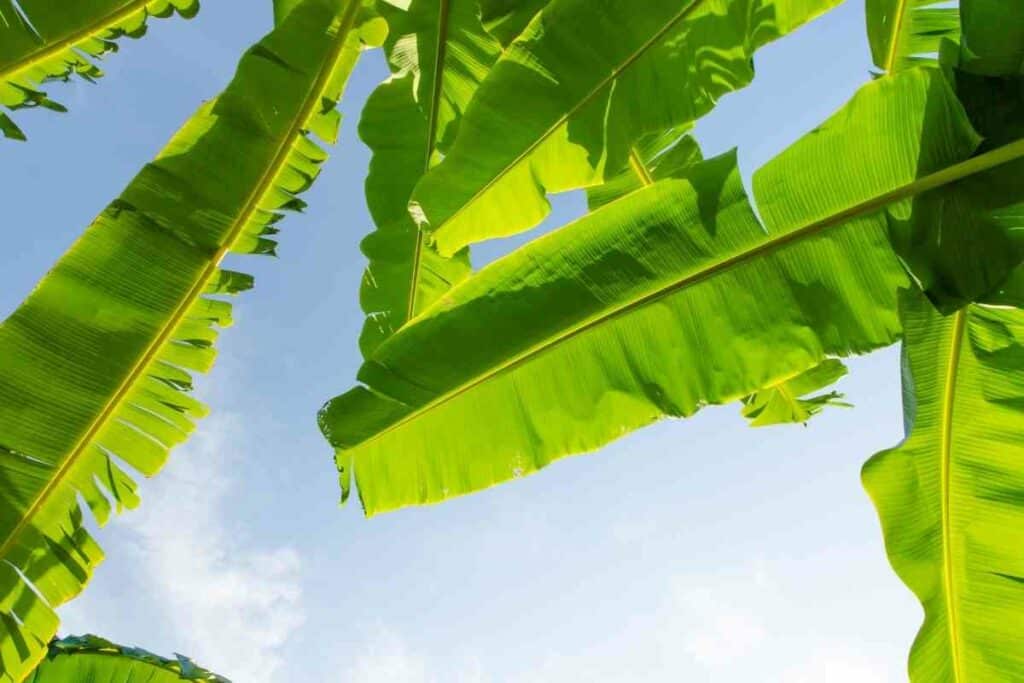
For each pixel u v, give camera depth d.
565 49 2.61
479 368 2.65
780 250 2.53
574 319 2.62
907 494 2.81
